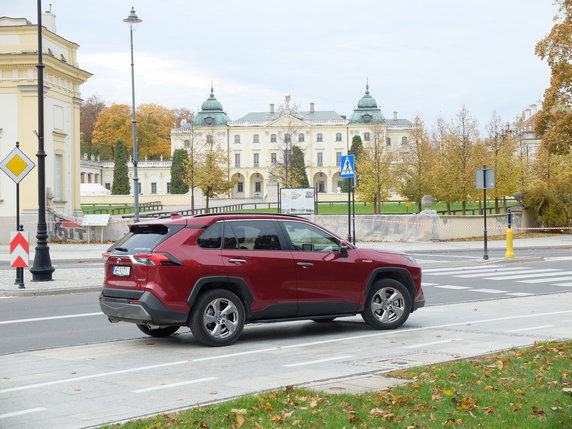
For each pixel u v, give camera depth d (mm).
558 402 6270
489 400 6352
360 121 137875
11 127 40188
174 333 11430
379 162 61438
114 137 127000
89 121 138125
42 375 8156
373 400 6344
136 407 6574
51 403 6805
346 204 88125
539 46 43156
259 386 7348
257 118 144125
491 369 7688
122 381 7770
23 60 39750
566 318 12453
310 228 11055
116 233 39812
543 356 8352
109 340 10797
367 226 38469
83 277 20047
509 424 5625
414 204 85312
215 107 139125
